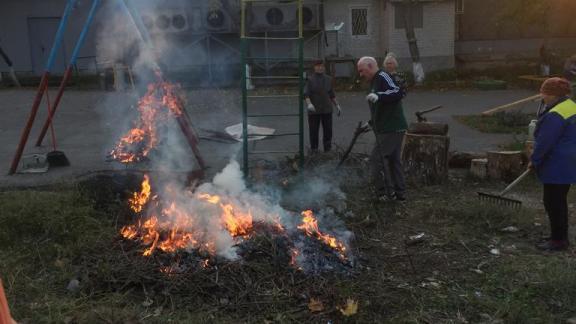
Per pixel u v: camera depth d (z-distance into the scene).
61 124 12.51
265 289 4.12
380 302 3.99
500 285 4.30
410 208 6.27
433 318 3.82
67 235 5.03
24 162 8.09
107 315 3.78
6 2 21.00
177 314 3.82
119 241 4.91
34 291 4.16
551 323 3.74
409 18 20.67
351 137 10.72
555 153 4.86
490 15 23.72
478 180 7.53
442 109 14.94
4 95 17.70
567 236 5.07
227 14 20.14
